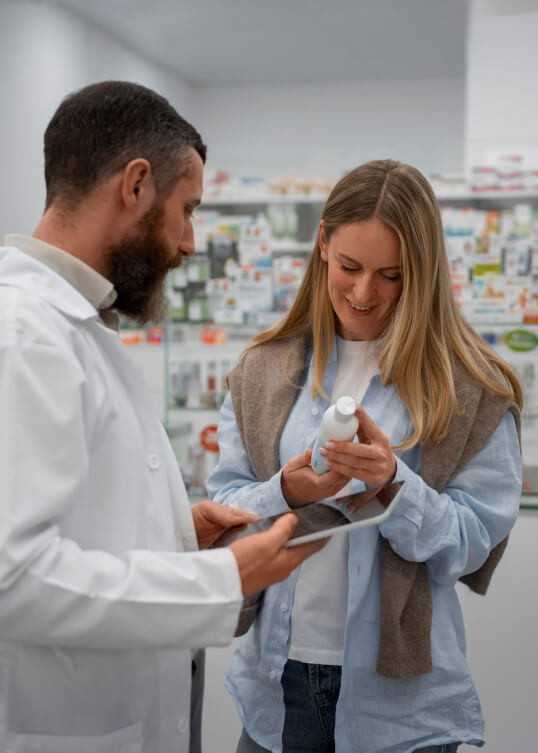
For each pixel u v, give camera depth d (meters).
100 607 0.95
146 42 6.79
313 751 1.46
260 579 1.05
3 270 1.09
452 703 1.40
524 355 2.36
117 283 1.18
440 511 1.33
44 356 0.98
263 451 1.52
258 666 1.52
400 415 1.43
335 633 1.42
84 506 1.07
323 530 1.11
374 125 8.42
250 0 5.48
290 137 8.65
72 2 5.64
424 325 1.38
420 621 1.37
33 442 0.95
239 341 2.52
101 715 1.10
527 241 2.41
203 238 2.56
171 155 1.14
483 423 1.41
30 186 5.44
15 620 0.94
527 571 2.22
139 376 1.22
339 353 1.55
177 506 1.31
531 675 2.23
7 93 5.28
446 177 2.56
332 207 1.39
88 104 1.11
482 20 4.64
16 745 1.05
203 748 2.36
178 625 0.99
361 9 5.68
